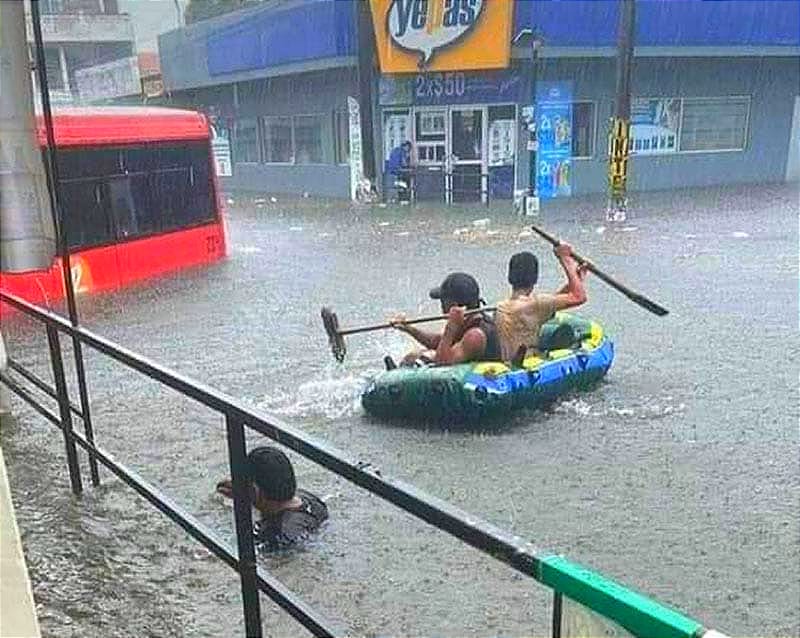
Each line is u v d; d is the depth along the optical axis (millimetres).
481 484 5773
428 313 10820
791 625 4113
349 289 12344
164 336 10008
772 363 8195
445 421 6836
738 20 23859
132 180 13188
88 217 12445
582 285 7523
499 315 7215
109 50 42375
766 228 16953
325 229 18891
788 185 26188
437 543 4883
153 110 13961
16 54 2791
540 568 1556
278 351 9273
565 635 1551
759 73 26156
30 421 6859
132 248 13164
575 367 7309
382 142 24719
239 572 2766
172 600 4191
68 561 4543
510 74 22562
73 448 5305
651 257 13961
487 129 23234
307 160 28016
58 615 4023
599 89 23656
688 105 25250
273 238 17719
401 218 20344
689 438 6430
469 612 4223
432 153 23938
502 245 15766
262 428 2359
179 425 6977
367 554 4781
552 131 22953
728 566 4641
